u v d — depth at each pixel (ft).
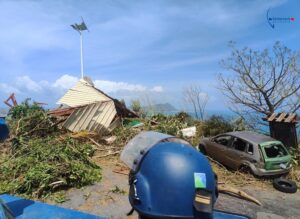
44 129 45.14
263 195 32.53
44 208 13.51
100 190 28.09
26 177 26.61
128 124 55.67
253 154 37.60
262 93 71.26
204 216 6.66
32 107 49.57
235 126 59.77
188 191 6.71
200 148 47.50
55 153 32.35
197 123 62.69
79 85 62.64
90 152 40.86
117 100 59.26
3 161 33.37
